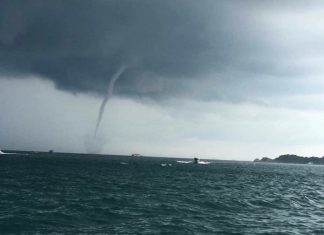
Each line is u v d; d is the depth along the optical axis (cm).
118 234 2728
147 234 2756
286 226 3266
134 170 14612
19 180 7469
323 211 4384
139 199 4825
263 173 16762
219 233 2878
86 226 2989
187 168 19288
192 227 3072
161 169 16675
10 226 2877
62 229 2850
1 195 4803
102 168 15162
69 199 4616
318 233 2997
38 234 2669
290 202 5119
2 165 13625
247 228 3109
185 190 6475
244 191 6712
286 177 13825
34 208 3791
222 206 4394
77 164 18050
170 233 2822
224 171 17062
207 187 7362
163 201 4700
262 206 4569
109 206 4097
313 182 11231
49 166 14712
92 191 5775
